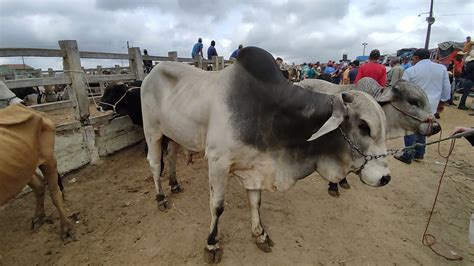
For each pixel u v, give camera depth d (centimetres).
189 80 306
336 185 413
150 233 329
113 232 331
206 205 385
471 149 624
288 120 249
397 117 384
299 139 254
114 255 296
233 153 259
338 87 414
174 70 322
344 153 246
